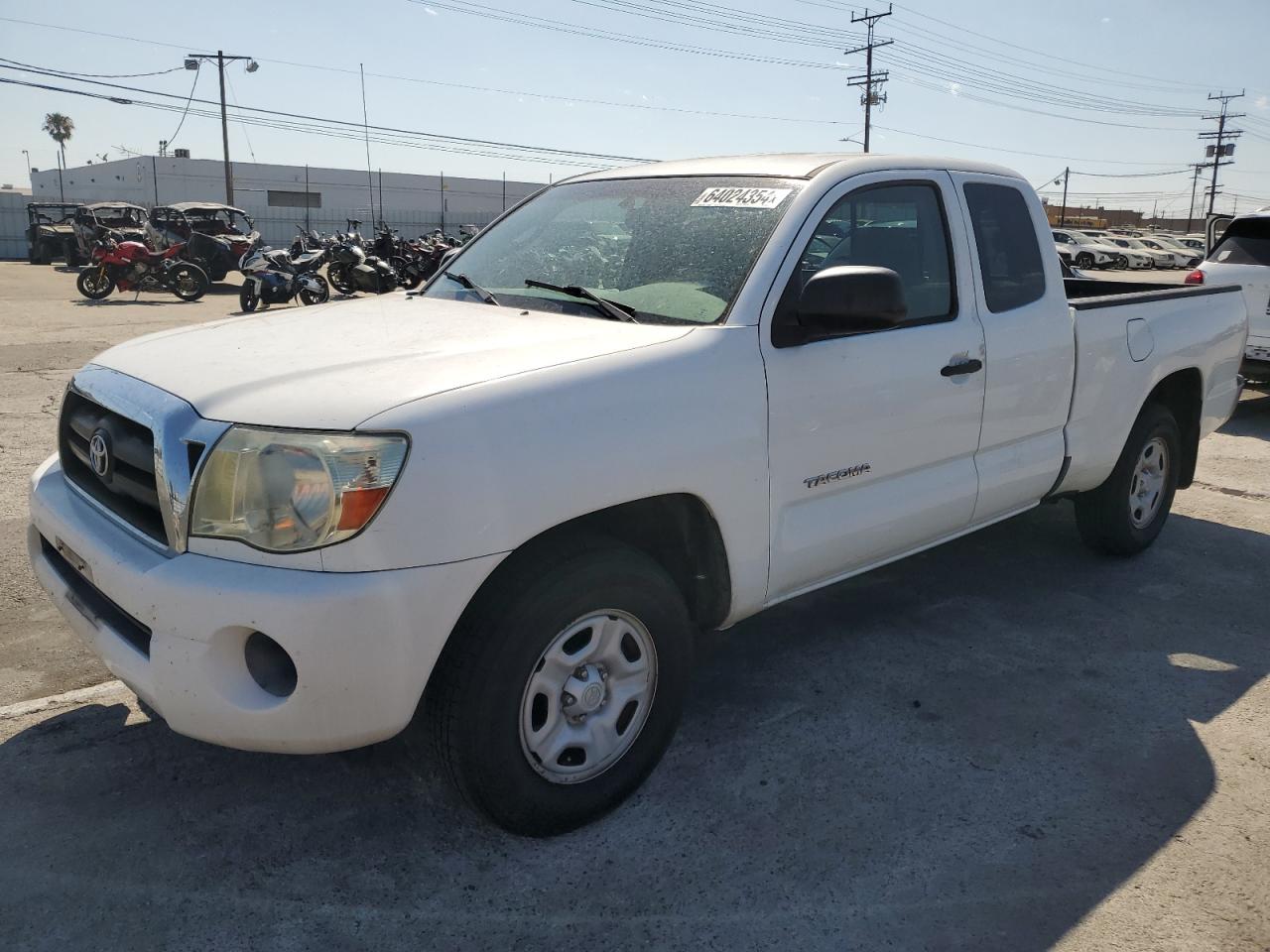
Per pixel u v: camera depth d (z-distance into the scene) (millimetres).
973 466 3848
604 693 2807
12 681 3598
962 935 2453
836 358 3199
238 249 21922
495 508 2410
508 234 4016
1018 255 4047
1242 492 6547
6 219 35781
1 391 8844
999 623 4309
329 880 2598
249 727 2355
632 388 2695
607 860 2701
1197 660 3990
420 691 2398
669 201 3596
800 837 2811
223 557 2355
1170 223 92188
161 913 2463
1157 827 2893
